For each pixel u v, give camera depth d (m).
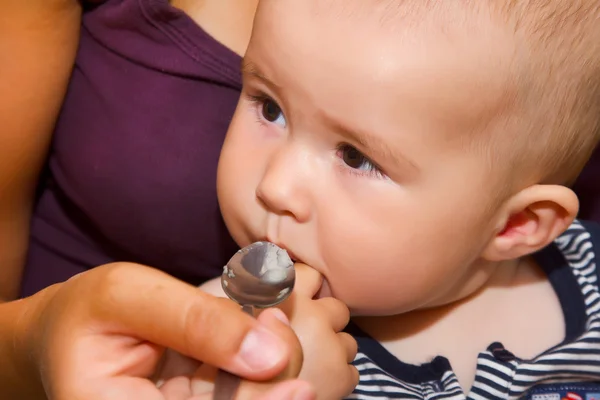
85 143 0.62
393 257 0.54
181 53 0.61
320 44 0.52
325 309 0.52
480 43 0.52
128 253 0.66
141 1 0.60
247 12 0.62
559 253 0.64
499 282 0.62
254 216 0.55
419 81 0.52
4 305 0.54
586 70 0.55
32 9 0.61
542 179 0.57
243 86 0.56
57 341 0.48
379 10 0.52
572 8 0.54
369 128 0.52
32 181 0.65
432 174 0.53
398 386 0.58
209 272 0.65
